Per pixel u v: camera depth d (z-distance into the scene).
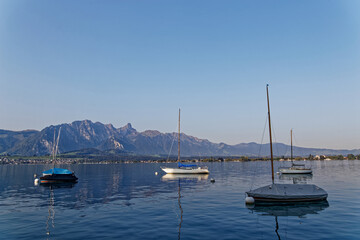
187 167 95.69
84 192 45.12
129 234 19.55
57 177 66.38
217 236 19.02
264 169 125.69
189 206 30.59
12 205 32.53
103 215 26.02
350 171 93.00
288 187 33.88
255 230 20.53
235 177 76.88
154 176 87.00
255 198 33.06
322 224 22.19
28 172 130.12
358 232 19.83
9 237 19.03
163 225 22.05
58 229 21.05
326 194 32.19
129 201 34.62
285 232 19.98
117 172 119.19
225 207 29.81
